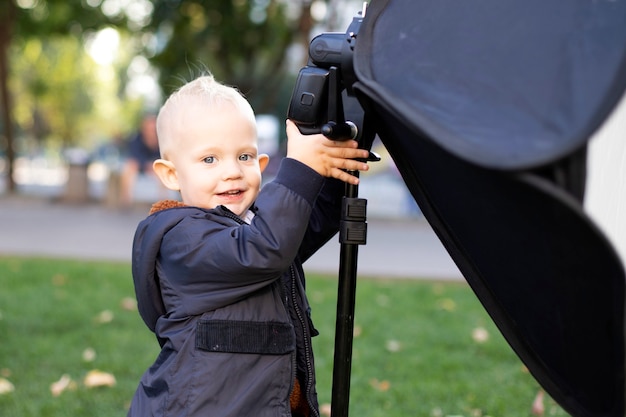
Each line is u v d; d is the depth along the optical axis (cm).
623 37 120
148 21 1455
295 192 173
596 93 115
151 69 1515
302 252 209
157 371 187
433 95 135
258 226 174
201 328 182
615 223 134
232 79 1524
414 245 994
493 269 164
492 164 110
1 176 2592
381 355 438
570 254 127
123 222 1155
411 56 146
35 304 545
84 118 4481
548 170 112
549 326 154
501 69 131
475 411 347
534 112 120
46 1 1533
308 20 1342
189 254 183
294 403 199
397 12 156
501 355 445
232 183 193
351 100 175
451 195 160
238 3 1414
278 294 188
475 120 125
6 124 1641
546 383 163
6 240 909
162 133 203
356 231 173
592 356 143
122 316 517
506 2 140
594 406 151
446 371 412
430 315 544
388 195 1872
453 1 148
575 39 126
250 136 197
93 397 359
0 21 1554
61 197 1495
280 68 1512
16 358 419
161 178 205
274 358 183
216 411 177
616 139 134
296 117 170
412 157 165
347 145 171
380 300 590
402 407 354
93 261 739
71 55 3212
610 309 126
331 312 530
